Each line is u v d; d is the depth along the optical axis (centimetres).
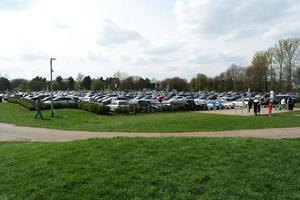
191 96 7644
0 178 905
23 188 821
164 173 862
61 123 2844
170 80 13550
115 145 1117
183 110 4578
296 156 1021
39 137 2000
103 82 13638
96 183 812
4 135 2102
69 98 5525
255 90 10525
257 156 998
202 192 760
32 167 957
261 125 2444
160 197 740
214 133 2058
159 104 4494
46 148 1186
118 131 2236
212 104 5116
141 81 13775
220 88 12244
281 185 797
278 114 3634
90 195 757
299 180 828
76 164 943
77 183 820
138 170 881
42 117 3316
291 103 4472
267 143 1190
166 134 2038
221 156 990
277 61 9450
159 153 1013
